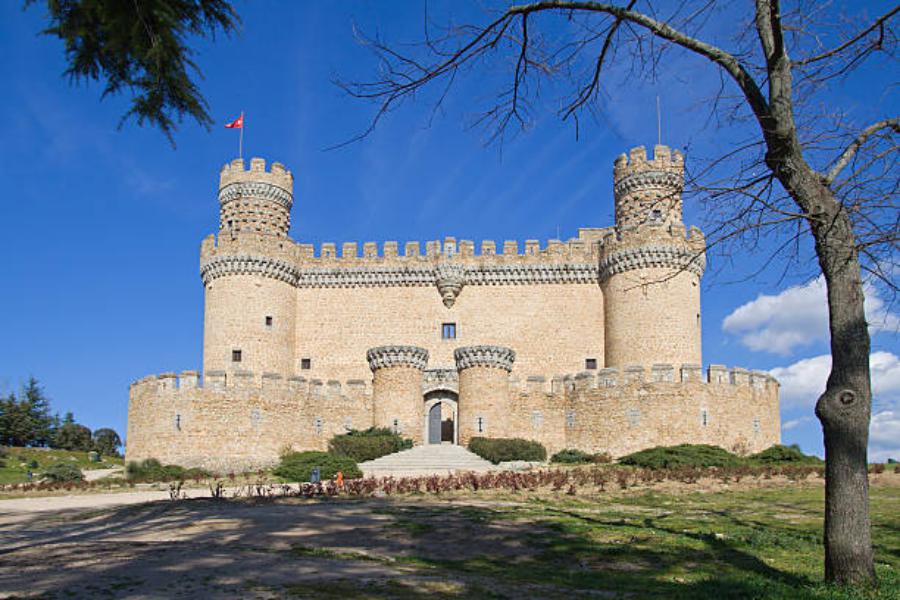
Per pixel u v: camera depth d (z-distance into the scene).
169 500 30.83
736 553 18.83
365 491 32.44
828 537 14.10
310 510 26.31
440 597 13.22
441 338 62.69
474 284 63.34
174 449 49.59
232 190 62.88
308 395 53.22
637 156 59.12
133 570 14.55
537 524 22.88
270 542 18.94
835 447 14.06
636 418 50.31
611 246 59.66
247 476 44.81
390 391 55.16
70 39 12.09
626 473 36.72
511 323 62.44
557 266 62.38
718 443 49.66
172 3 12.23
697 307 58.19
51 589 12.91
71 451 84.19
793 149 14.19
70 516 27.56
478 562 17.61
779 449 46.50
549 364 61.41
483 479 34.16
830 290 14.28
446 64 14.12
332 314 63.62
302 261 64.19
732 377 51.09
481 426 53.06
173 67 12.34
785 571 16.95
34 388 94.38
